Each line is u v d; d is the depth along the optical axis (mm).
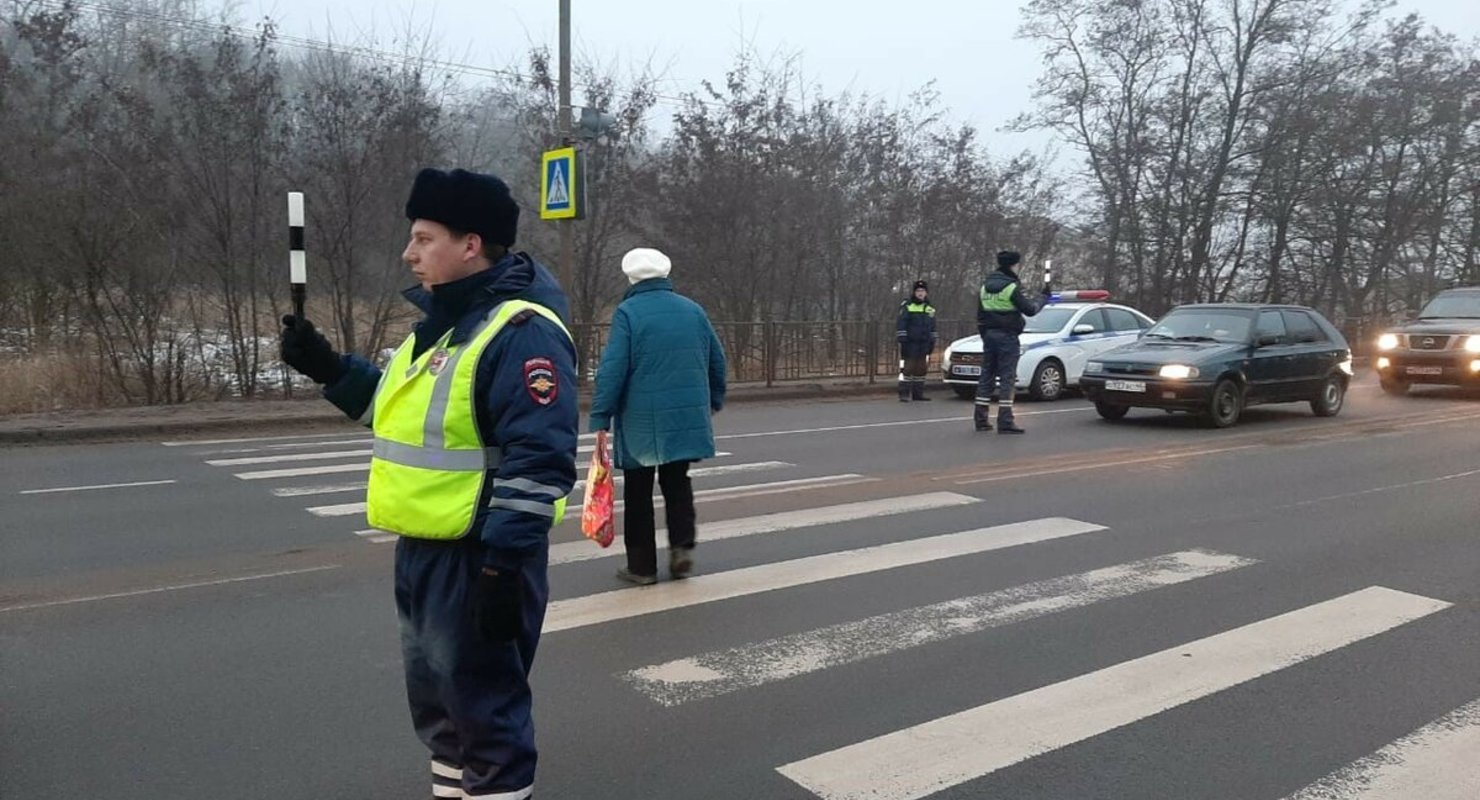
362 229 16422
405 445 2643
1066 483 9211
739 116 20938
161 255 14656
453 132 17500
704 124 20453
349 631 5074
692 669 4613
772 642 4977
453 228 2660
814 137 22469
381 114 16281
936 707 4219
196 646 4840
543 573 2785
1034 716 4133
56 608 5379
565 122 14469
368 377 2979
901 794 3480
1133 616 5422
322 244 16016
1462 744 3885
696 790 3504
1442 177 32312
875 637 5059
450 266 2676
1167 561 6547
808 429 13188
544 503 2492
